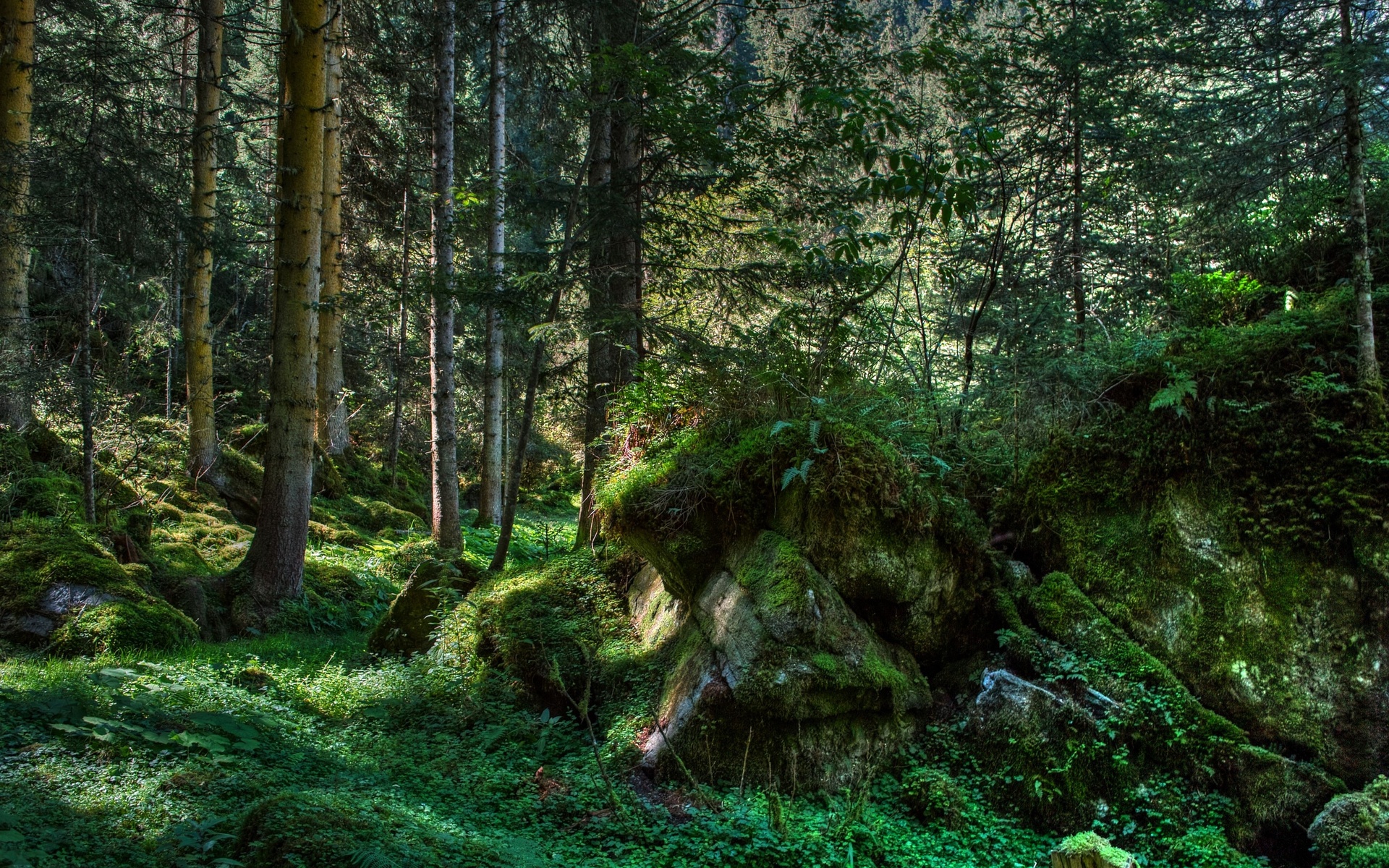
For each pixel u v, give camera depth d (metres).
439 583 8.98
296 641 9.88
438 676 7.31
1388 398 5.72
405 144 19.31
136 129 13.32
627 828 4.98
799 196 8.70
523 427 9.30
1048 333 8.07
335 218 17.09
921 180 7.04
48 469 12.39
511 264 9.01
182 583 9.96
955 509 6.54
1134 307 8.95
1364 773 5.11
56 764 4.78
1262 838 5.10
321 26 10.88
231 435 18.45
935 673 6.32
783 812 5.00
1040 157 9.48
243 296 27.28
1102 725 5.46
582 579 8.07
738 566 6.20
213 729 5.73
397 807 4.57
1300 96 6.65
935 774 5.49
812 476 6.10
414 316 23.98
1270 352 6.19
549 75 14.07
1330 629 5.43
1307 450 5.81
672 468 6.77
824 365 7.41
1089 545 6.40
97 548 9.42
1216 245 7.99
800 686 5.43
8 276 12.46
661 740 5.64
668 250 9.65
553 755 6.08
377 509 18.19
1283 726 5.36
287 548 10.91
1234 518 5.90
